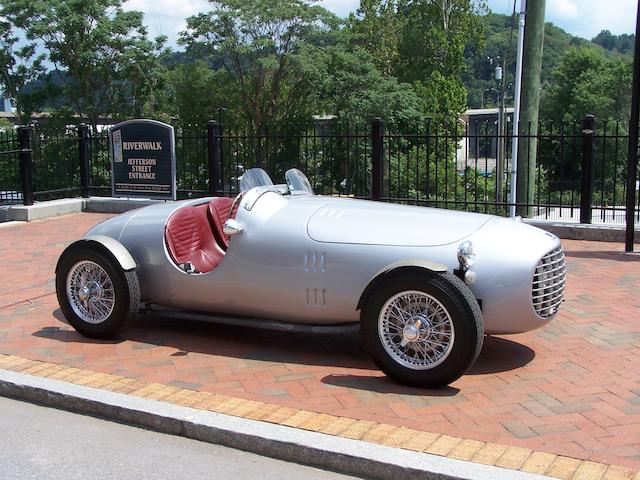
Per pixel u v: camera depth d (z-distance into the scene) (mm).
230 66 33625
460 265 4395
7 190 13555
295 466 3568
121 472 3508
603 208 9898
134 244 5512
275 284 4910
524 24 11875
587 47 54781
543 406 4094
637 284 7039
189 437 3895
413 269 4246
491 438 3627
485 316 4504
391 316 4398
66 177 13938
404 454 3434
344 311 4754
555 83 56344
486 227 4738
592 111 47406
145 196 12703
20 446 3816
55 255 9086
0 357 5059
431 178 17797
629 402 4145
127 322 5371
